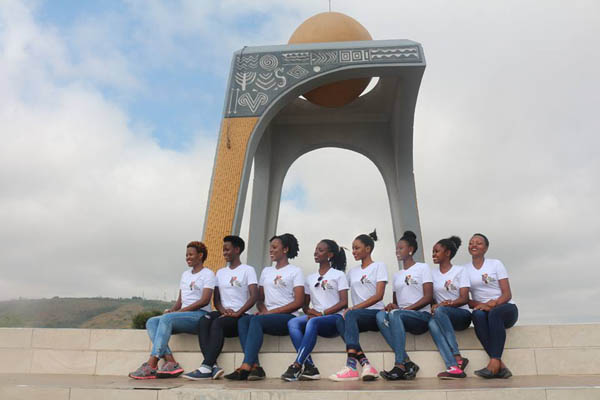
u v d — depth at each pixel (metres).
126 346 6.45
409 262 6.33
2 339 6.63
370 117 16.19
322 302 6.10
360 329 5.95
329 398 4.23
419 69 11.59
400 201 15.04
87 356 6.46
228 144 11.28
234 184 10.91
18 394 4.56
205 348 5.68
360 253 6.25
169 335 5.90
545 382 4.89
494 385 4.64
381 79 14.70
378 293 5.95
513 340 6.08
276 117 16.41
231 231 10.51
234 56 12.02
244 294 6.34
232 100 11.66
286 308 6.00
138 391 4.41
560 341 6.02
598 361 5.89
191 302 6.34
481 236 6.35
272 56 11.93
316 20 13.52
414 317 5.70
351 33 13.12
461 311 5.87
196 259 6.48
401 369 5.32
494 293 6.09
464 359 5.64
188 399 4.34
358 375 5.40
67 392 4.50
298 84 11.66
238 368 5.53
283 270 6.31
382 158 15.87
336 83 13.61
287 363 5.83
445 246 6.20
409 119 13.95
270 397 4.26
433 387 4.50
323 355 5.81
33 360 6.54
